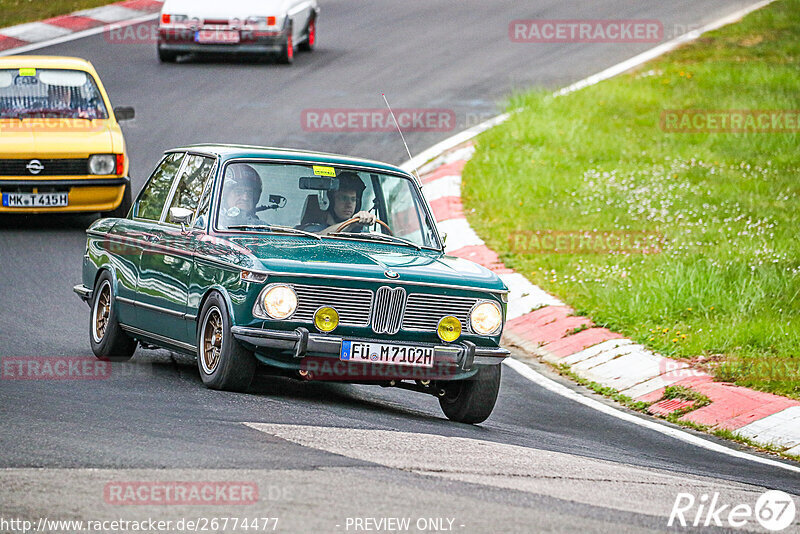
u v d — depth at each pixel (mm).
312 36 95000
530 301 47344
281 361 27812
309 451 22531
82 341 36781
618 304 44375
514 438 28016
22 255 48781
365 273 28047
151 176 34938
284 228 30266
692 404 35094
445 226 58219
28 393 27297
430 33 103938
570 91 83062
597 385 37688
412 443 24359
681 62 93438
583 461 25297
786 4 112938
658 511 20781
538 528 18500
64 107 55438
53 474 20078
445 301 28734
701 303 44156
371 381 29812
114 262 34219
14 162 52188
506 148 70125
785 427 32594
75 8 107688
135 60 89125
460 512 19062
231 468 20844
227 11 86750
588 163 68938
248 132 70500
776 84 85375
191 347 29969
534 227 57062
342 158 32375
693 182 65438
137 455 21531
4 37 96188
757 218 58031
